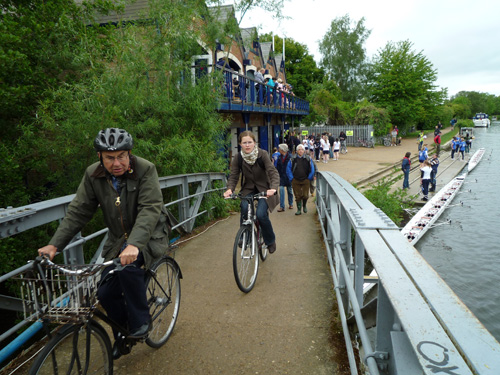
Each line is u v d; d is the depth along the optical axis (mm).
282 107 23266
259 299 4176
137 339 2805
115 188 2578
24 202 6883
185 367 2973
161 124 8062
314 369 2918
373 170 20359
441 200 16797
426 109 53031
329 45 51312
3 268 5617
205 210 7637
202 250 6039
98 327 2473
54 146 6523
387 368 1856
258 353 3146
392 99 48500
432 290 1466
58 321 2162
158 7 8148
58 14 7473
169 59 8312
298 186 8938
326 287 4461
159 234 2744
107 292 2525
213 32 9719
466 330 1186
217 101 9359
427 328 1253
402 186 19141
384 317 1826
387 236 2160
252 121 19344
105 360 2535
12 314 6301
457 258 11133
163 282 3254
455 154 35406
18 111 7035
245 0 10031
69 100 6426
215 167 8469
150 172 2629
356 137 36688
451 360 1089
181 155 7301
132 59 7164
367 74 51438
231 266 5258
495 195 18719
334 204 4969
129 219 2631
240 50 20797
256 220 4711
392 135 38906
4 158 6418
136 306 2615
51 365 2162
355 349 3166
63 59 7379
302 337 3369
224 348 3230
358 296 3053
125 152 2453
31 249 6371
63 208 3732
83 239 3758
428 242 12477
